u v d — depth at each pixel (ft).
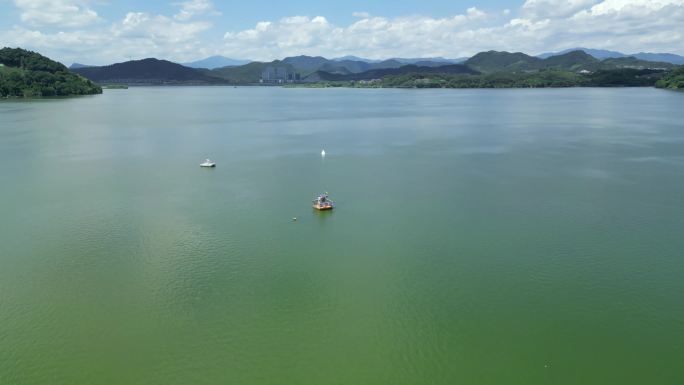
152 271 166.40
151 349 127.95
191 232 199.00
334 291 154.10
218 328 136.15
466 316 140.97
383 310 144.05
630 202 232.94
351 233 197.77
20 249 181.98
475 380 117.39
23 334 133.28
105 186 265.13
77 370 120.78
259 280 160.66
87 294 152.35
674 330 134.41
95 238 192.24
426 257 175.83
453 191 253.03
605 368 120.98
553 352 126.41
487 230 199.31
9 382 116.88
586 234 194.29
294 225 206.59
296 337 132.46
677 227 200.95
